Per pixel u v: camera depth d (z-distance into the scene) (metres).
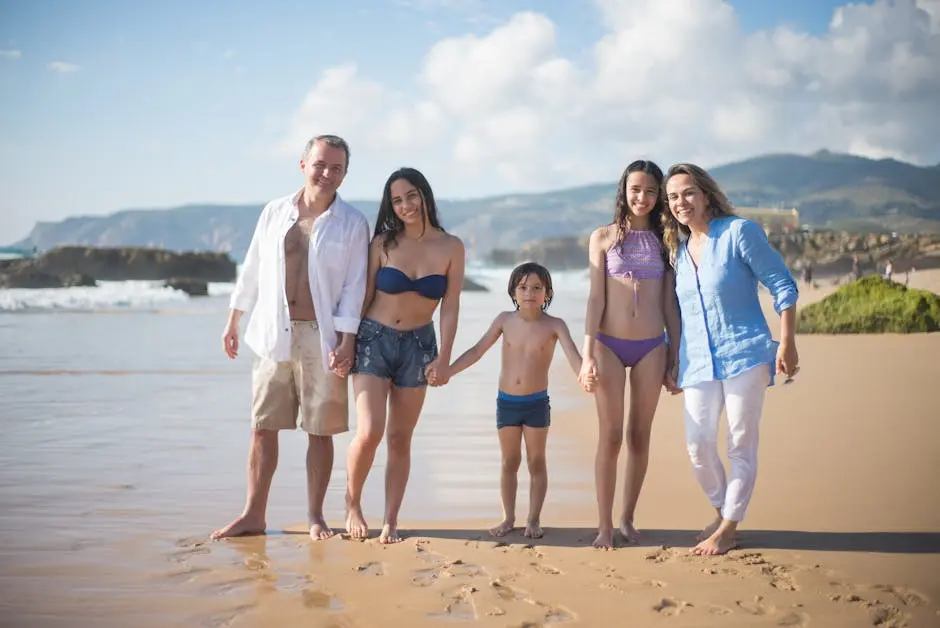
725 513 4.15
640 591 3.54
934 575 3.71
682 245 4.48
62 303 29.53
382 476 5.89
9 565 3.86
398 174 4.64
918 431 6.93
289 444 6.76
